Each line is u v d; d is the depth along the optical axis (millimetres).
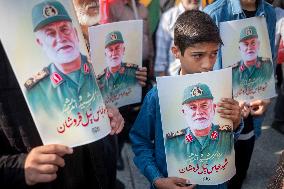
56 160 1133
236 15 2332
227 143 1665
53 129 1146
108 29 2197
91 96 1202
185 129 1625
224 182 1735
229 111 1625
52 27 1133
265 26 2250
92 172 1499
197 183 1674
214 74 1593
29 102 1119
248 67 2234
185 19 1726
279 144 4035
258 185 3367
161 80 1584
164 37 3463
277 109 4227
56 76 1143
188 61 1712
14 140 1196
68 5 1175
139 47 2363
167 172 1701
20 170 1141
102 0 3047
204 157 1649
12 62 1099
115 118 1389
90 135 1195
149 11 4117
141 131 1810
